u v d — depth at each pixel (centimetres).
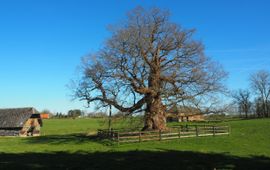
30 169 2370
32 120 7831
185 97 4488
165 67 4566
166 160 2658
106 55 4572
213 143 3934
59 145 4334
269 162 2544
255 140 4194
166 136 4253
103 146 3903
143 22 4622
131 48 4469
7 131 7575
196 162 2539
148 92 4544
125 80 4497
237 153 3097
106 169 2308
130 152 3225
